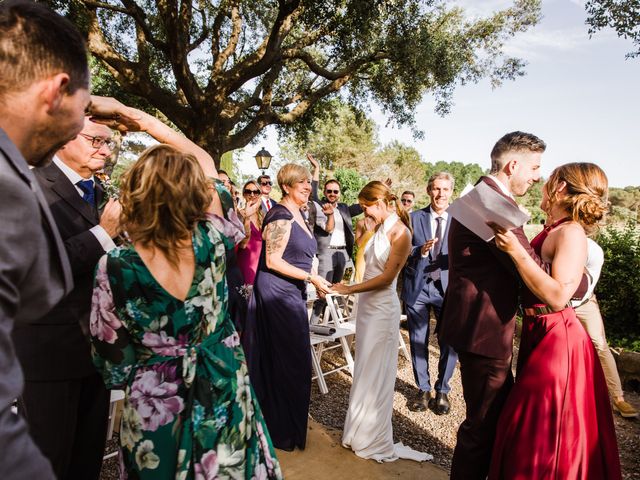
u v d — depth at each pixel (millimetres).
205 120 11289
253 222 4496
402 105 14320
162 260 1357
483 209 1813
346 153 31000
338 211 6785
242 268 4406
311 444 3084
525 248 1975
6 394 655
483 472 2195
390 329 2949
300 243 3025
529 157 2082
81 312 1780
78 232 1812
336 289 3004
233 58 14742
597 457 1936
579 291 2176
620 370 4406
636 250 5348
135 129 1791
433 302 3996
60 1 10242
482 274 2109
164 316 1363
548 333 2010
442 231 4098
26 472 680
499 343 2094
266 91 13094
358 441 2947
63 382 1744
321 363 4863
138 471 1337
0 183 694
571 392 1926
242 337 3684
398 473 2764
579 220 2010
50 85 840
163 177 1323
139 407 1342
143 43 11656
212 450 1364
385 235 2922
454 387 4383
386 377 2951
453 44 13125
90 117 1684
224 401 1422
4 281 694
